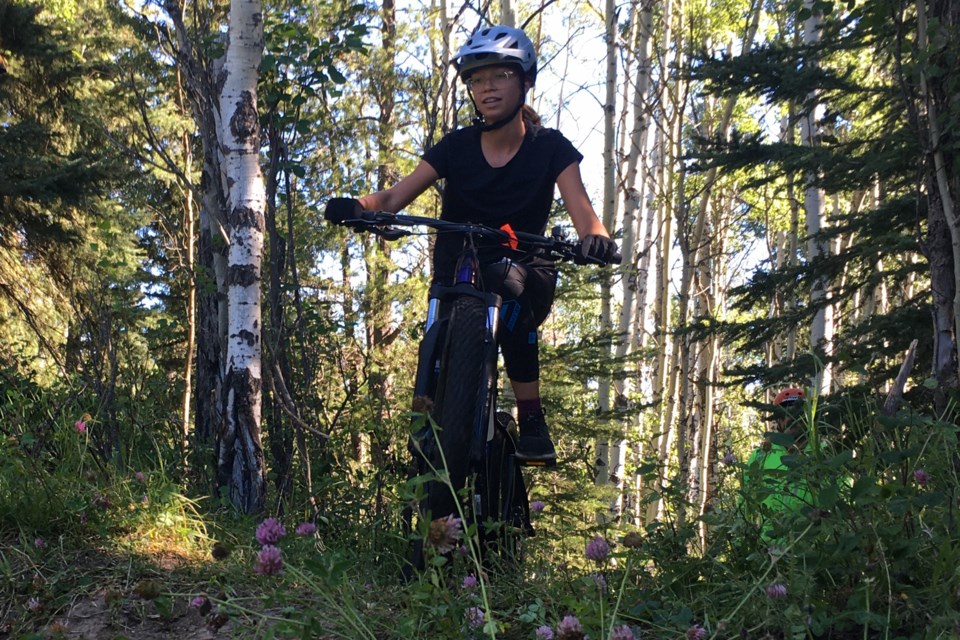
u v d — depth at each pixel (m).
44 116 13.23
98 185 11.88
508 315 3.80
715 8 21.80
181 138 12.60
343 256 14.62
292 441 5.78
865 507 2.88
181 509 4.37
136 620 3.17
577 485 10.36
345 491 5.52
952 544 2.87
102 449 5.19
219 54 6.17
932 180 7.04
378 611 3.05
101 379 6.03
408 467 5.65
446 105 7.97
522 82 3.95
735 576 2.98
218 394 6.60
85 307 8.00
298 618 2.94
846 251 9.98
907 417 3.09
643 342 20.09
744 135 10.62
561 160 3.97
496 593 3.29
